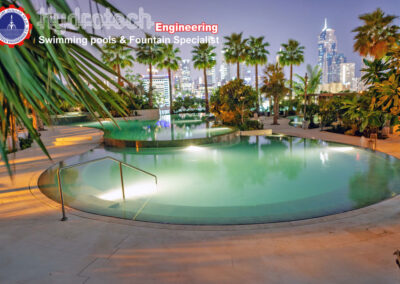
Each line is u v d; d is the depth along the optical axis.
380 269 3.24
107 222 4.83
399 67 4.68
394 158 9.70
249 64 34.53
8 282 3.22
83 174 8.91
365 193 6.63
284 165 10.02
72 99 1.32
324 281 3.07
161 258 3.64
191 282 3.13
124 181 8.24
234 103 20.55
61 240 4.21
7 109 1.31
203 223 5.23
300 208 5.99
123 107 1.48
